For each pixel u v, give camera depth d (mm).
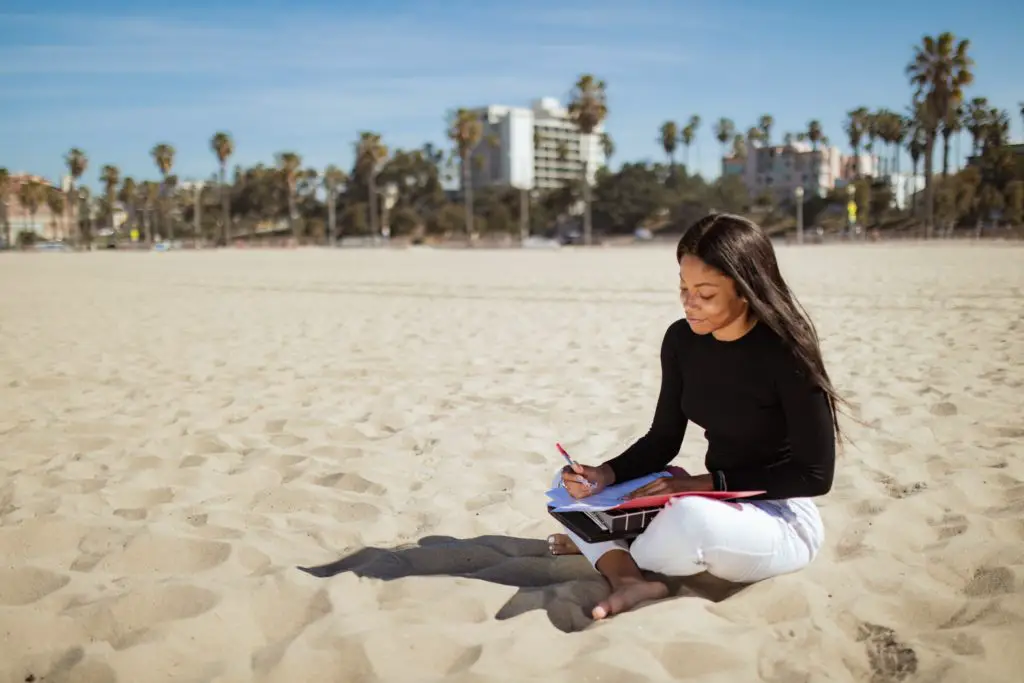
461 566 3301
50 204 115438
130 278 23719
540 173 158625
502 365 7902
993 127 93000
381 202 113438
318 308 14125
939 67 58781
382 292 17328
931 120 60250
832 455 2701
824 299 13117
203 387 7062
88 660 2535
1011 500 3812
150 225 117688
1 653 2637
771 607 2762
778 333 2598
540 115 160750
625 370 7504
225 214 93125
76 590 3045
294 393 6750
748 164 133875
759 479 2746
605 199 101938
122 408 6270
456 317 12266
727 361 2736
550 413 5844
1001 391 6094
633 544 2844
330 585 3031
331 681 2471
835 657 2514
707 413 2859
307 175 119125
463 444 5105
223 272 26719
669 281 19031
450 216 104750
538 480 4379
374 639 2627
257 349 9266
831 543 3371
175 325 11742
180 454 4992
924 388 6254
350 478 4406
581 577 3148
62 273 26875
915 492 3998
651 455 3078
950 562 3135
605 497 2865
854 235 66562
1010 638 2535
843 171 136000
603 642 2551
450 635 2662
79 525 3676
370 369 7797
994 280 16016
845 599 2850
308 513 3936
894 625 2713
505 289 17453
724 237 2590
